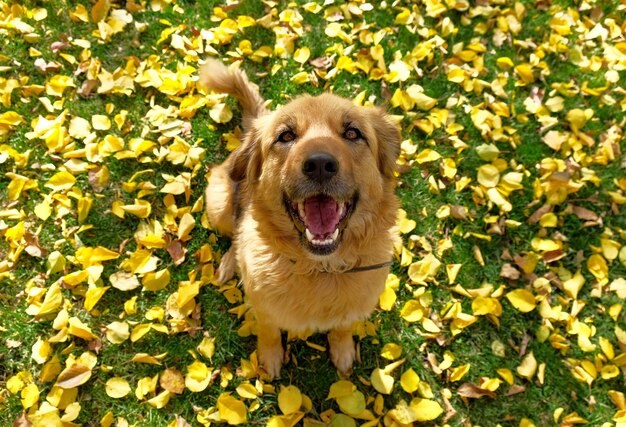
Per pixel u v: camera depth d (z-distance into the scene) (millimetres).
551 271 895
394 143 690
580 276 878
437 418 765
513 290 874
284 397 735
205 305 844
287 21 1100
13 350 786
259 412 758
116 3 1108
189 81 992
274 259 639
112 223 896
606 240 920
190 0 1125
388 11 1149
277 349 783
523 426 759
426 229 928
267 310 665
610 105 1066
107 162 938
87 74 999
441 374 804
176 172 949
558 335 825
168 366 792
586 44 1140
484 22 1162
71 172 913
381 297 834
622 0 1185
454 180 975
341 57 1045
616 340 845
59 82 977
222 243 898
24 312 811
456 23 1160
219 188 810
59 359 771
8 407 733
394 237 743
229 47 1089
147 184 909
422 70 1084
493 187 950
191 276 843
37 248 839
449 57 1116
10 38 1031
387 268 676
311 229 592
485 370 818
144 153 949
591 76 1110
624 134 1031
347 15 1128
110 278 829
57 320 775
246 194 696
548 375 813
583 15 1185
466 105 1040
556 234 930
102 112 991
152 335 813
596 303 879
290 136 608
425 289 872
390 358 794
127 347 802
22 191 896
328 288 642
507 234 935
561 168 971
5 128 938
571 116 1030
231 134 977
